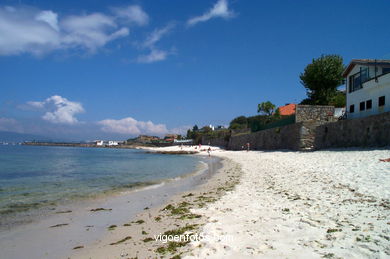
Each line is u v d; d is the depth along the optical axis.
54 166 30.17
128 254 5.34
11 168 27.50
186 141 126.88
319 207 7.50
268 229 5.96
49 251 5.84
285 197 9.23
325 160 18.61
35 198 11.73
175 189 13.71
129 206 10.06
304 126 30.05
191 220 7.37
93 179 18.41
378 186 9.41
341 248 4.62
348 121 24.03
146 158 49.94
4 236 6.86
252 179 14.65
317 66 42.53
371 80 25.05
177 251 5.20
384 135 19.58
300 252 4.58
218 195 10.91
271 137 40.78
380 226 5.61
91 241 6.36
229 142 70.94
